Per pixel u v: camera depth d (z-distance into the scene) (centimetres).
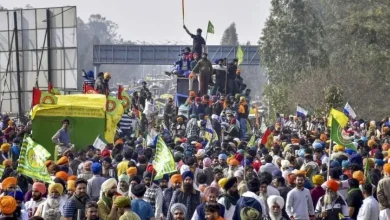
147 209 2189
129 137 4319
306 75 10231
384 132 4644
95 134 3994
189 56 6444
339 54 11244
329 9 12838
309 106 9144
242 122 5188
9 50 5212
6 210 1784
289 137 4356
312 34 11875
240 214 1914
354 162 2834
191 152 3136
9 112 5269
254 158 3194
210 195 2066
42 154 2261
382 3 11075
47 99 3944
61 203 2220
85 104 3991
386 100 9944
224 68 6188
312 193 2484
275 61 12019
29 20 5197
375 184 2784
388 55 10125
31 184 2675
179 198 2267
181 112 5397
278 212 2161
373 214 2342
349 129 4409
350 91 9525
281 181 2525
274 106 9419
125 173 2736
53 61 5156
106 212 2142
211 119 4778
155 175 2495
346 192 2605
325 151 3578
